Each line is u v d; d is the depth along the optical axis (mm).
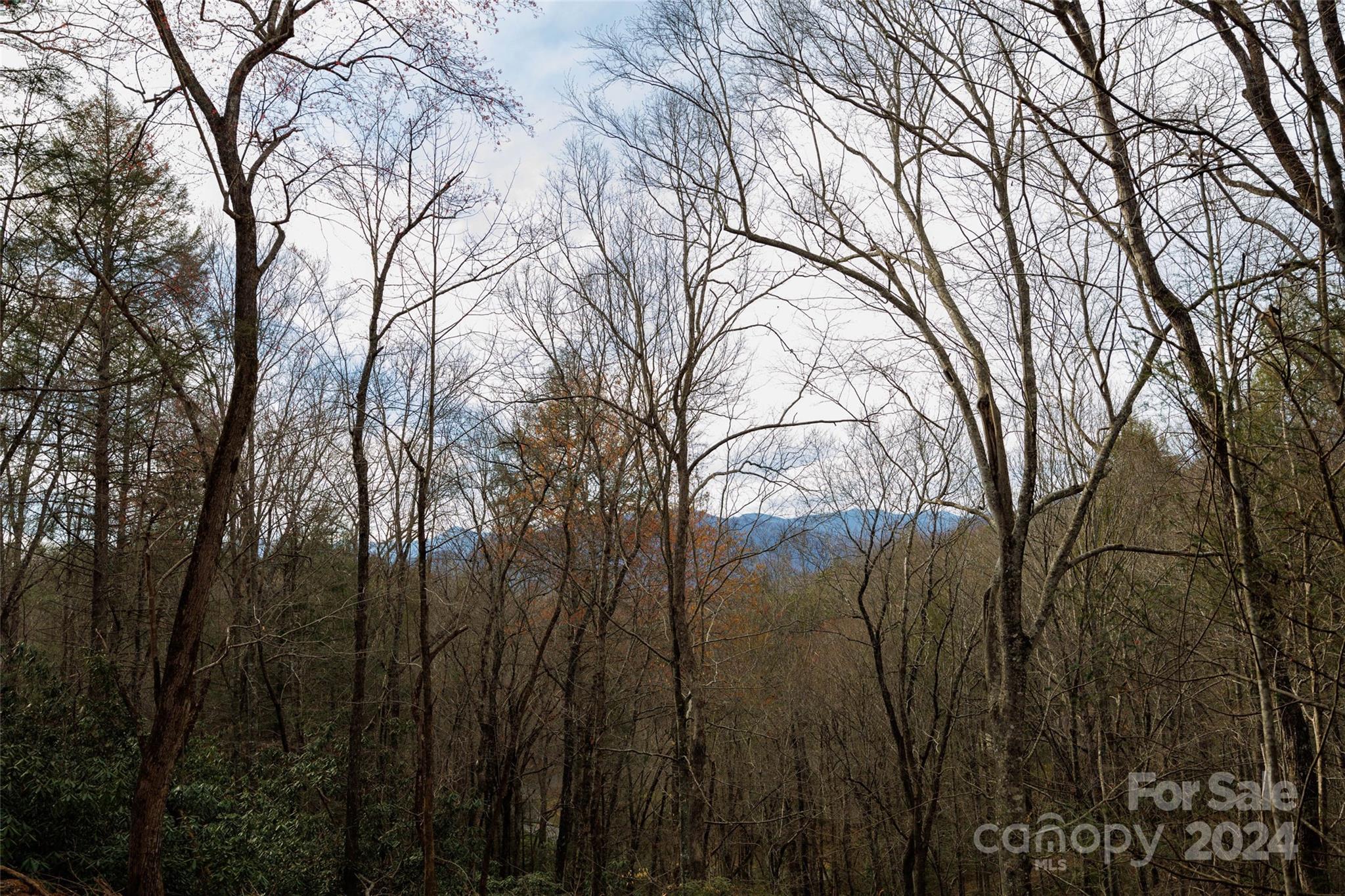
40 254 13898
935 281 13164
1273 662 7832
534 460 19656
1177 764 12812
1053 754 16391
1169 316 8820
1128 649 13531
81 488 19578
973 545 21984
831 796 22812
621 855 21953
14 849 10703
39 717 12672
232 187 9586
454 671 22250
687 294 19656
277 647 19688
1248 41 8008
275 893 13297
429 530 22750
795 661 24156
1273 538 7891
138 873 8461
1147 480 14211
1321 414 7629
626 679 20672
